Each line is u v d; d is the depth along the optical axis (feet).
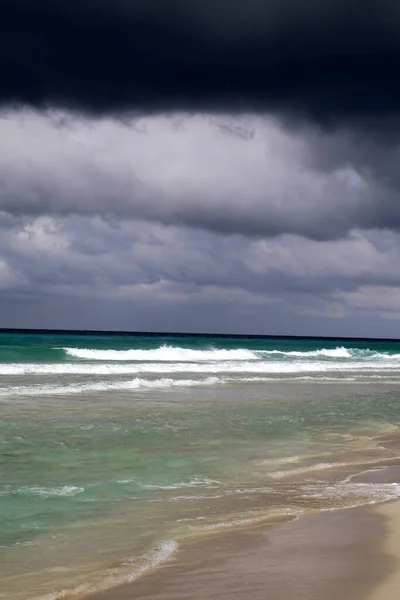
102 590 20.01
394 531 26.40
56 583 20.61
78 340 234.38
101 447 43.04
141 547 24.20
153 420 54.95
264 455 42.55
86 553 23.49
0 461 38.14
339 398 78.02
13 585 20.44
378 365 155.84
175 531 26.20
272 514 28.76
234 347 246.68
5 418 53.57
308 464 40.40
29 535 25.48
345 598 19.20
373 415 64.23
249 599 19.21
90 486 33.12
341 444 47.93
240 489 33.40
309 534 25.86
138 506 29.73
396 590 19.92
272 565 22.25
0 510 28.63
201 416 58.39
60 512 28.58
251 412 62.39
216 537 25.44
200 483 34.45
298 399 75.05
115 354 141.79
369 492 33.32
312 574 21.33
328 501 31.22
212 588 20.11
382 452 45.39
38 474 35.40
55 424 51.37
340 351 200.23
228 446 45.14
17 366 98.68
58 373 95.86
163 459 40.06
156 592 19.85
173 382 87.10
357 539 25.23
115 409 60.59
